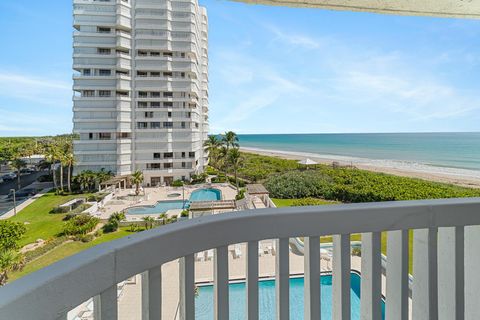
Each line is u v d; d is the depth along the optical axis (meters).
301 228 0.73
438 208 0.79
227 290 0.69
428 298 0.79
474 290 0.89
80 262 0.50
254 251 0.71
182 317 0.63
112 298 0.54
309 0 1.44
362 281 0.80
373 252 0.77
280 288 0.73
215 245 0.67
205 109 26.97
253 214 0.71
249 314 0.71
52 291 0.46
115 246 0.55
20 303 0.43
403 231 0.78
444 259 0.84
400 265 0.78
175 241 0.62
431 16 1.55
